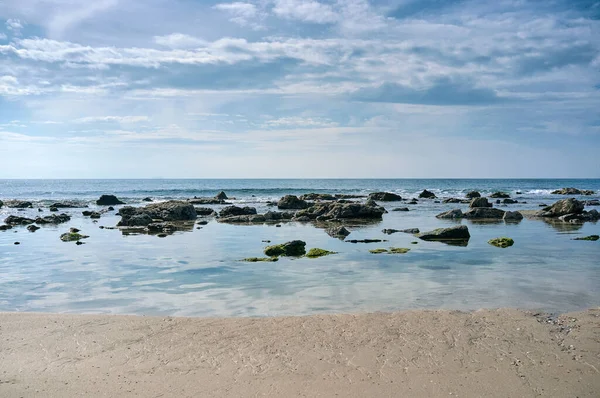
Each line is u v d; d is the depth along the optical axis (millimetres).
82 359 7047
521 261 14883
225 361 6949
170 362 6926
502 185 131375
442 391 5988
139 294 11070
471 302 10148
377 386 6129
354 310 9609
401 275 12898
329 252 16516
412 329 8227
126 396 5902
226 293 11094
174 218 31859
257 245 18844
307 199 54688
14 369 6695
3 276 13117
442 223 27594
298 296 10750
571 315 8992
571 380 6238
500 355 7078
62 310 9820
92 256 16312
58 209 42281
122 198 60031
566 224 26625
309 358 7027
